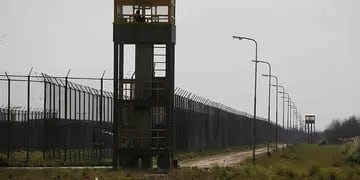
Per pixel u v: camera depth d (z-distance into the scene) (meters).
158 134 155.12
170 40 149.62
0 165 153.12
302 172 143.00
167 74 150.50
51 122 168.75
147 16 151.62
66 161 168.75
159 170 143.25
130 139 151.12
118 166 150.75
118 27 149.62
